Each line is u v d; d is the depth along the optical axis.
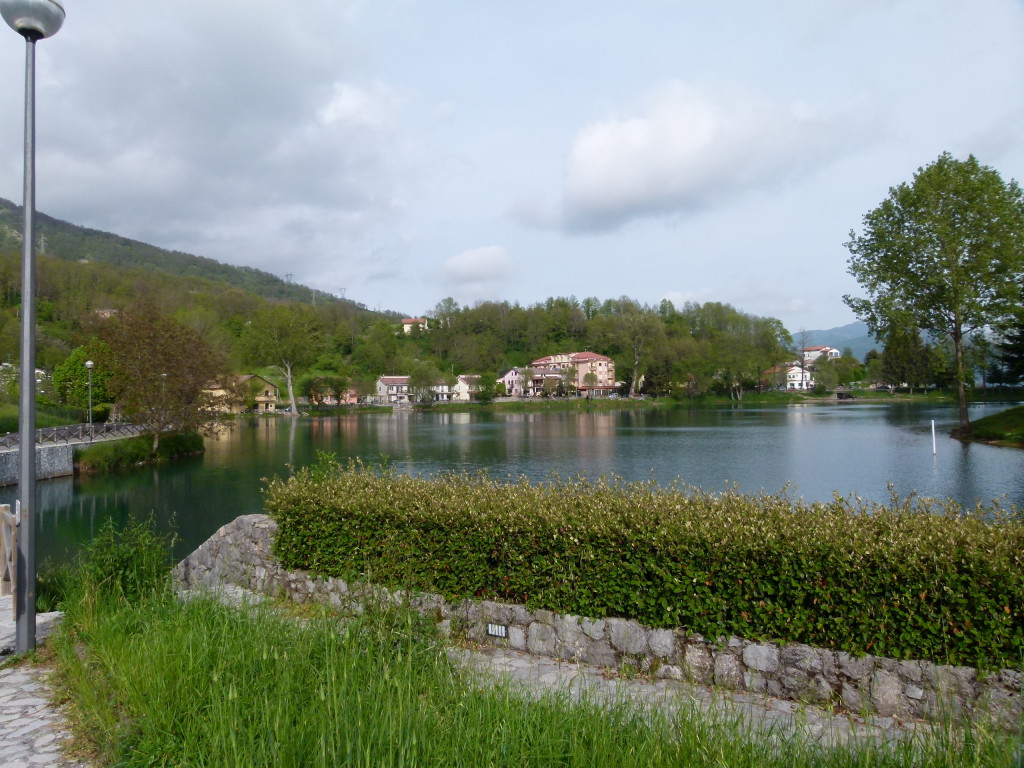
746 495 6.48
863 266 42.41
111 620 5.79
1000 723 3.47
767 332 123.75
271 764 3.25
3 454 28.97
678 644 5.29
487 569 6.16
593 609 5.63
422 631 5.02
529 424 73.94
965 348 41.84
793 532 5.05
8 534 8.20
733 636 5.10
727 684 5.07
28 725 4.28
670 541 5.29
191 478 31.94
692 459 34.19
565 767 3.34
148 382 40.19
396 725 3.44
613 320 151.12
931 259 39.47
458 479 7.66
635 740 3.49
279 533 7.80
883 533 5.01
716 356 116.31
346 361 143.62
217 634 5.11
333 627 5.01
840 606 4.74
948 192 38.81
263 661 4.36
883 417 65.81
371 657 4.44
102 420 53.50
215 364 46.44
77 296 88.88
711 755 3.30
